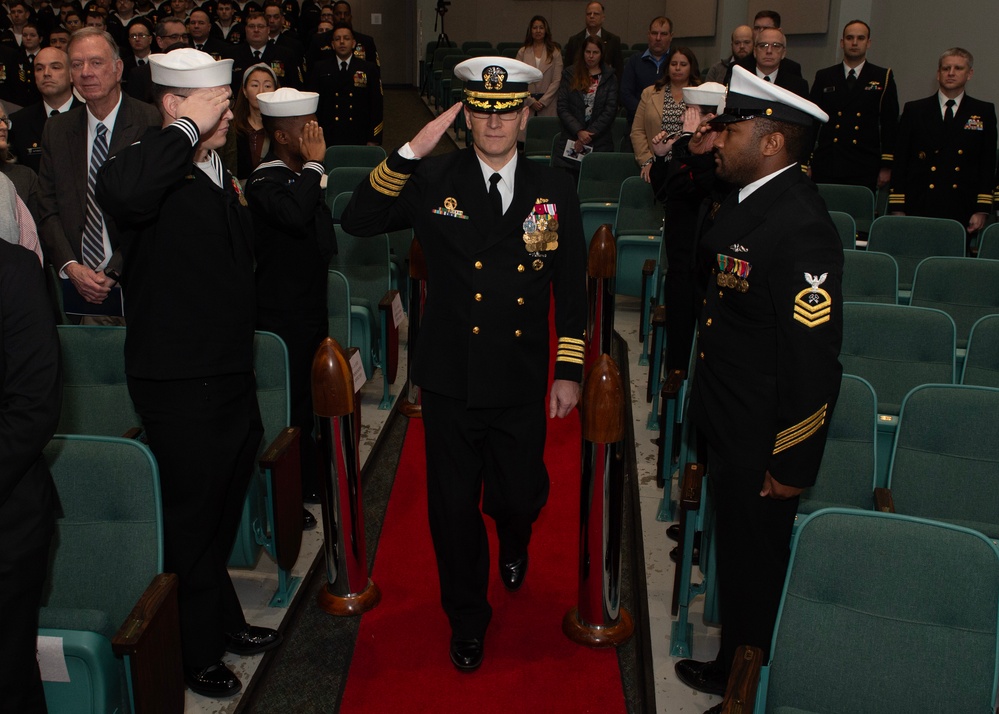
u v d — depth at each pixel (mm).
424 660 2723
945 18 7090
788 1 9312
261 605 2982
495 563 3260
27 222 1942
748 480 2246
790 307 2066
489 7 14945
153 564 2215
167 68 2291
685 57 5793
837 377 2068
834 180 6441
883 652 1870
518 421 2523
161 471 2414
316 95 3078
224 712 2475
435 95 13242
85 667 1888
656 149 4035
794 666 1932
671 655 2744
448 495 2533
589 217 6207
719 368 2279
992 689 1795
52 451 2197
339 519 2883
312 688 2592
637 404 4613
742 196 2232
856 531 1886
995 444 2643
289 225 2965
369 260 4699
